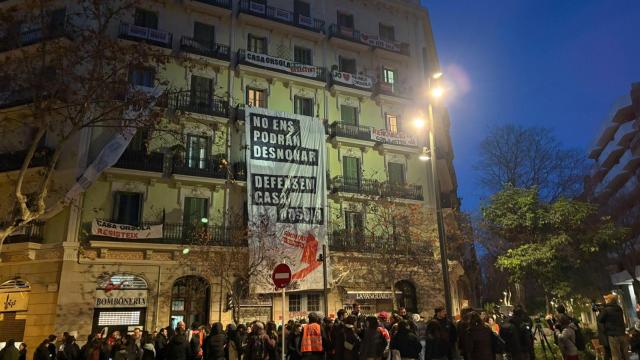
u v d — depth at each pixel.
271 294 24.95
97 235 21.95
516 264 19.06
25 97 22.44
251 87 28.89
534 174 32.91
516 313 11.81
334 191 28.77
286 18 30.83
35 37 23.06
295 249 25.81
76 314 21.09
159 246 23.17
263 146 26.95
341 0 33.66
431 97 16.69
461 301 37.84
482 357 9.45
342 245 27.09
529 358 11.42
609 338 11.65
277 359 12.74
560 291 18.73
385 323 12.81
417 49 35.47
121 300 22.09
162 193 24.73
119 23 25.97
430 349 9.98
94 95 16.62
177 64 26.84
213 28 28.92
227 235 24.81
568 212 18.95
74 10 25.00
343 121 31.20
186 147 25.94
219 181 25.73
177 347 12.32
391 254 26.17
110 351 14.89
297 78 29.89
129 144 24.55
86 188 22.19
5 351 14.16
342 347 10.61
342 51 32.75
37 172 22.61
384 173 31.20
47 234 22.19
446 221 29.16
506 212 20.16
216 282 24.09
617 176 41.12
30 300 21.36
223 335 12.89
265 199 26.09
